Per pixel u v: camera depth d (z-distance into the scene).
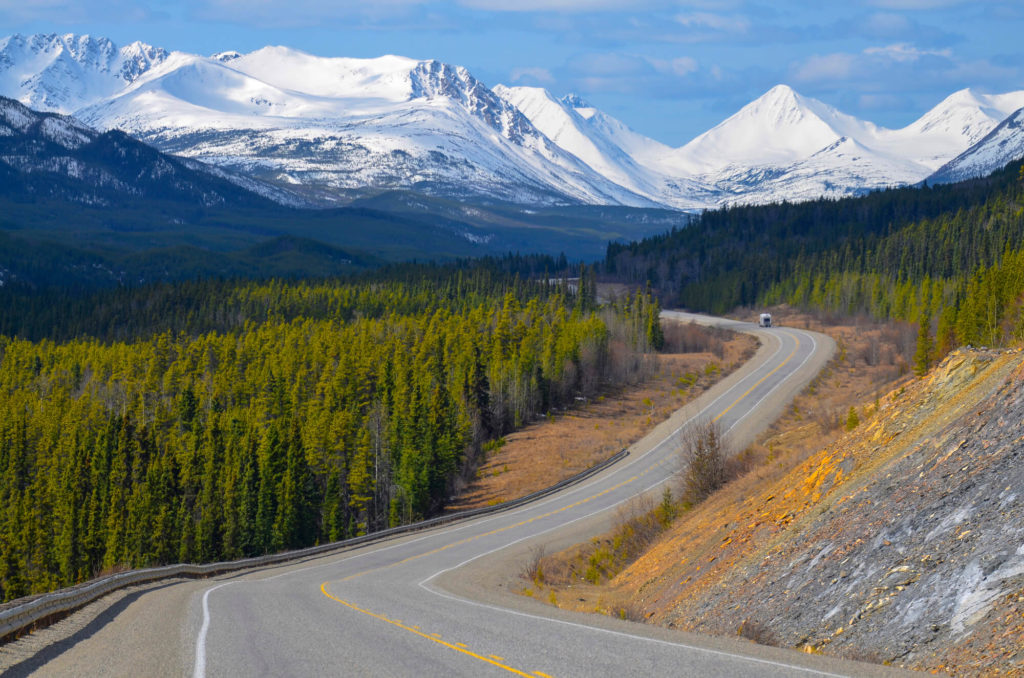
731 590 26.78
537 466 99.56
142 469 107.44
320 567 52.44
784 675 14.06
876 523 22.88
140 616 26.38
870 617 18.86
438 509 91.75
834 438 50.97
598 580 49.12
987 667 14.54
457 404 111.25
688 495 60.53
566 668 14.98
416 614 23.14
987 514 19.11
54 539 101.44
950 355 32.62
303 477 91.88
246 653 17.75
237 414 114.31
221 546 93.00
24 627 22.98
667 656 15.77
